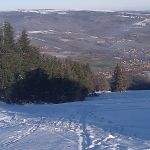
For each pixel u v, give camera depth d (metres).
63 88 44.91
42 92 43.69
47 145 18.12
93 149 16.58
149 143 17.39
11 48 47.25
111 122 24.38
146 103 36.81
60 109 33.66
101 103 38.41
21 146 18.27
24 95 43.00
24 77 43.47
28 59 46.53
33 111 33.16
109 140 18.42
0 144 19.05
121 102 39.06
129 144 17.30
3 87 43.41
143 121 24.28
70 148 17.17
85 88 50.16
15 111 33.88
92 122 24.70
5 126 25.31
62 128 23.02
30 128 23.64
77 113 29.95
